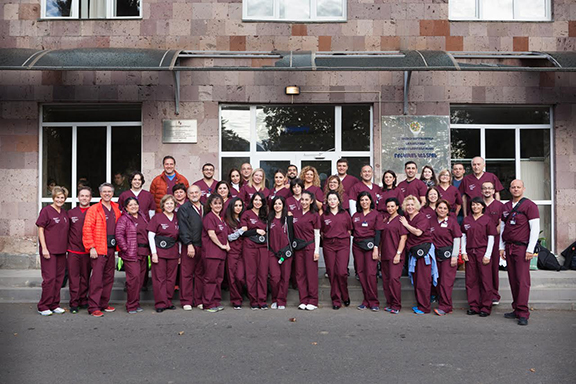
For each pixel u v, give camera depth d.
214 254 7.46
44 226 7.29
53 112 10.39
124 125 10.38
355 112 10.36
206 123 10.10
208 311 7.47
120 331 6.37
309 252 7.61
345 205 8.42
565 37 10.36
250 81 10.15
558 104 10.20
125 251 7.39
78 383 4.59
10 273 9.22
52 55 8.90
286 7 10.49
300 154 10.36
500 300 8.08
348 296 7.88
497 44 10.34
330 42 10.30
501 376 4.80
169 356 5.36
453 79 10.16
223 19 10.29
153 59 8.85
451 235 7.46
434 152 10.09
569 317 7.32
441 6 10.31
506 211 7.23
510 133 10.47
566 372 4.92
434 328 6.59
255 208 7.69
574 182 10.13
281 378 4.71
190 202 7.67
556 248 10.09
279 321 6.89
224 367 5.02
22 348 5.65
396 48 10.30
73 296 7.48
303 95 10.16
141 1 10.37
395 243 7.49
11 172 10.15
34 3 10.35
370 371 4.92
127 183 10.37
